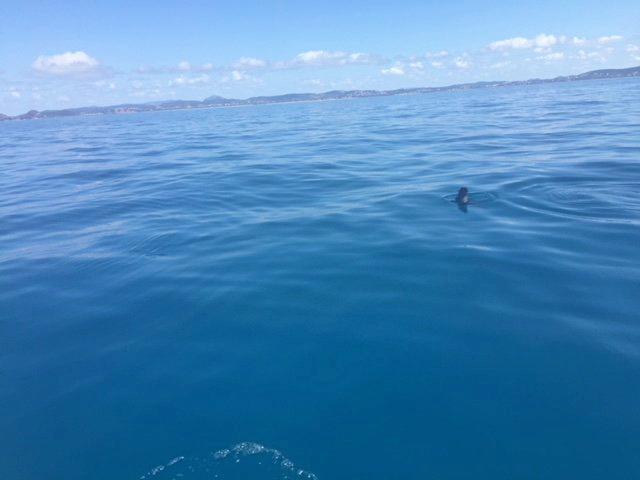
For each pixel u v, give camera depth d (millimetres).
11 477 4809
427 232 10750
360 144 25281
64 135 45062
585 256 8938
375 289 8156
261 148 26062
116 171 20906
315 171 18234
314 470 4695
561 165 16422
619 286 7723
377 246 10078
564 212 11609
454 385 5688
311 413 5395
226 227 11906
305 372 6086
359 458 4789
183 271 9336
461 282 8219
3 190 17859
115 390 5965
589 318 6875
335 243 10398
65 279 9320
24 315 7953
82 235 11898
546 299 7469
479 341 6504
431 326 6926
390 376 5918
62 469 4875
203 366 6320
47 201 15703
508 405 5328
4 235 12234
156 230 11938
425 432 5039
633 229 10172
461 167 17359
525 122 30469
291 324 7203
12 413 5664
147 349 6785
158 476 4734
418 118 39625
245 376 6074
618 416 5094
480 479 4488
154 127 49125
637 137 21031
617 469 4508
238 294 8234
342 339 6742
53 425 5445
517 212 11828
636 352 6074
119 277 9258
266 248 10312
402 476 4578
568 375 5742
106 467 4871
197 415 5469
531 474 4504
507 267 8680
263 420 5336
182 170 20125
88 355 6734
